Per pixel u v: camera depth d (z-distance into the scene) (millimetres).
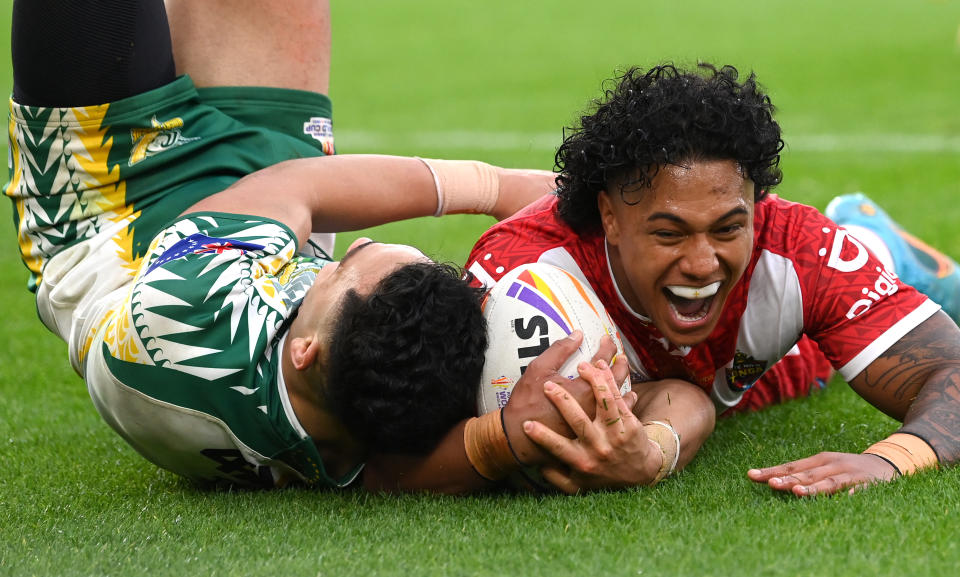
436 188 12641
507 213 13172
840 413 13023
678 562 7922
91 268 11578
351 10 90125
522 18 84125
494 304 10117
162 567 8414
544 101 50875
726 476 10305
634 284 10078
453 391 9625
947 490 9109
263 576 8078
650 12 85562
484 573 7945
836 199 15711
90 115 11875
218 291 9969
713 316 10008
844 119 43312
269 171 11930
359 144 40188
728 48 66750
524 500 9867
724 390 11680
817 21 78375
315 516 9680
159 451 10508
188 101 12672
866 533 8297
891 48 64062
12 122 12352
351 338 9383
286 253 10719
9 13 77438
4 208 31188
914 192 28719
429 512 9609
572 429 9453
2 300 21516
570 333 9930
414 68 63156
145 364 9883
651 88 9828
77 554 8766
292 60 13539
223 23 13320
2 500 10789
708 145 9375
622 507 9328
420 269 9633
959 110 44156
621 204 9906
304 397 9938
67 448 12977
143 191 11977
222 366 9820
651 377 11430
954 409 9953
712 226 9430
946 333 10445
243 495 10625
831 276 10555
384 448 10109
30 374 16625
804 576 7566
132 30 11852
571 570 7930
